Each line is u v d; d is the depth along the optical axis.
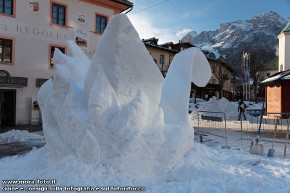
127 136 3.91
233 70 60.53
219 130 12.56
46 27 19.05
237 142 8.93
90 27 21.61
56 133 5.02
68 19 20.27
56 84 5.15
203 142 8.95
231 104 21.81
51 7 19.34
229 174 4.00
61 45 19.83
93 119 4.01
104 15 22.50
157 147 4.13
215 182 3.59
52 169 3.96
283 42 27.17
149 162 4.01
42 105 5.79
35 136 11.54
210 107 21.50
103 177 3.62
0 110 17.48
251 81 53.03
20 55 17.77
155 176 3.98
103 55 4.52
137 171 3.87
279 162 5.54
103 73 4.30
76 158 3.99
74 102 4.60
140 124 4.05
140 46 4.49
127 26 4.44
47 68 19.05
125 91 4.43
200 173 3.97
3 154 7.59
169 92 4.98
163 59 42.28
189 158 4.58
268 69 54.47
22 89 17.80
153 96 4.61
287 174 4.60
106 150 3.91
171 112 4.81
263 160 5.45
